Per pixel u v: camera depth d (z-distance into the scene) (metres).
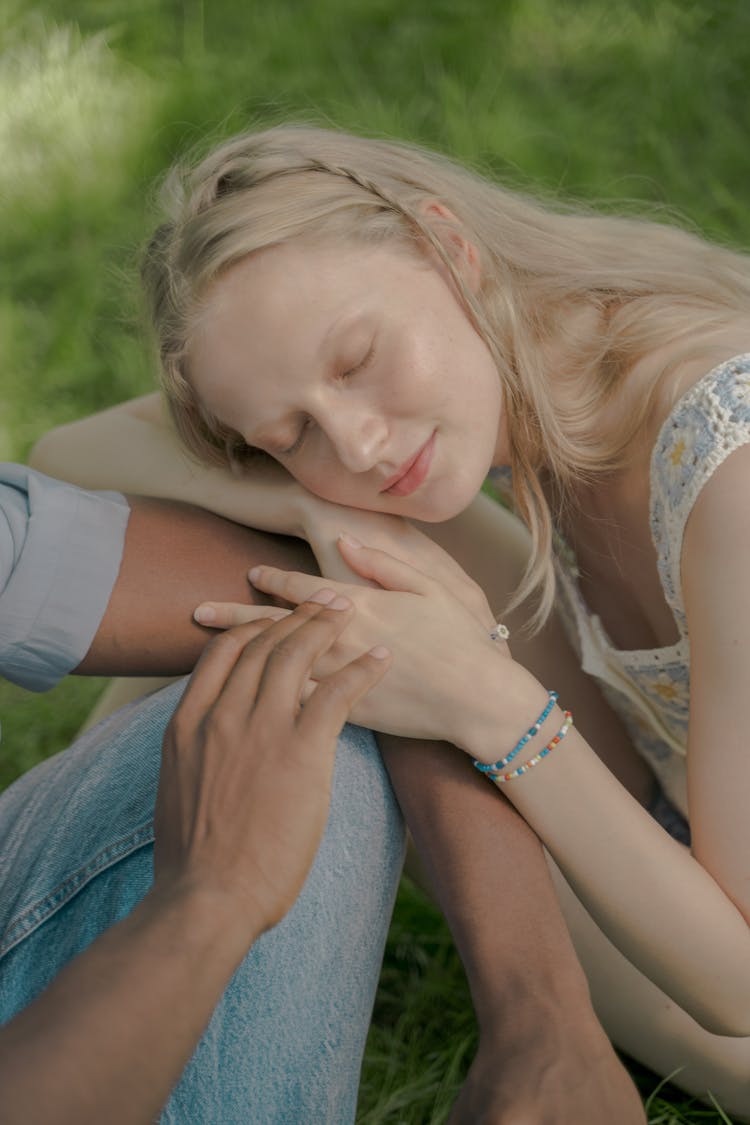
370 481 1.71
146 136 3.81
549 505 1.99
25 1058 1.09
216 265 1.65
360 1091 1.96
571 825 1.57
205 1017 1.19
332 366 1.65
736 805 1.64
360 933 1.49
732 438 1.63
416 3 4.05
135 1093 1.12
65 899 1.44
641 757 2.20
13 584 1.63
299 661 1.44
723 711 1.65
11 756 2.62
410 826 1.61
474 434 1.73
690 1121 1.88
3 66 4.12
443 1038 2.03
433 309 1.71
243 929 1.24
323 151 1.78
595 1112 1.33
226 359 1.68
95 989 1.15
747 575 1.62
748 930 1.63
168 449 2.07
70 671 1.72
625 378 1.83
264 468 1.86
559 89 3.76
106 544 1.70
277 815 1.30
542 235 1.95
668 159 3.50
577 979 1.45
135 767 1.49
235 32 4.10
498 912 1.50
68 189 3.72
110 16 4.24
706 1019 1.66
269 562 1.79
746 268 2.03
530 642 2.13
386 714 1.59
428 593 1.63
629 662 1.96
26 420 3.22
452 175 1.92
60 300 3.46
